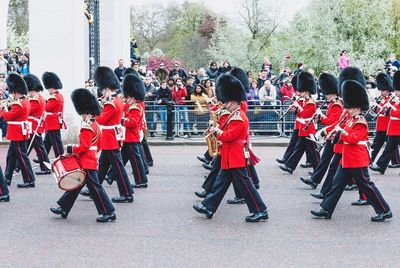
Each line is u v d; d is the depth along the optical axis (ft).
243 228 34.09
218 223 35.22
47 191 44.27
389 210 35.65
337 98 43.55
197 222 35.42
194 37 211.61
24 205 39.83
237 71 46.68
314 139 46.06
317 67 137.08
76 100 34.86
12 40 169.89
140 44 228.43
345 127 35.24
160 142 71.00
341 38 135.33
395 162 53.88
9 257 29.19
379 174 50.93
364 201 39.65
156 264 28.09
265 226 34.53
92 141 35.04
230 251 29.96
